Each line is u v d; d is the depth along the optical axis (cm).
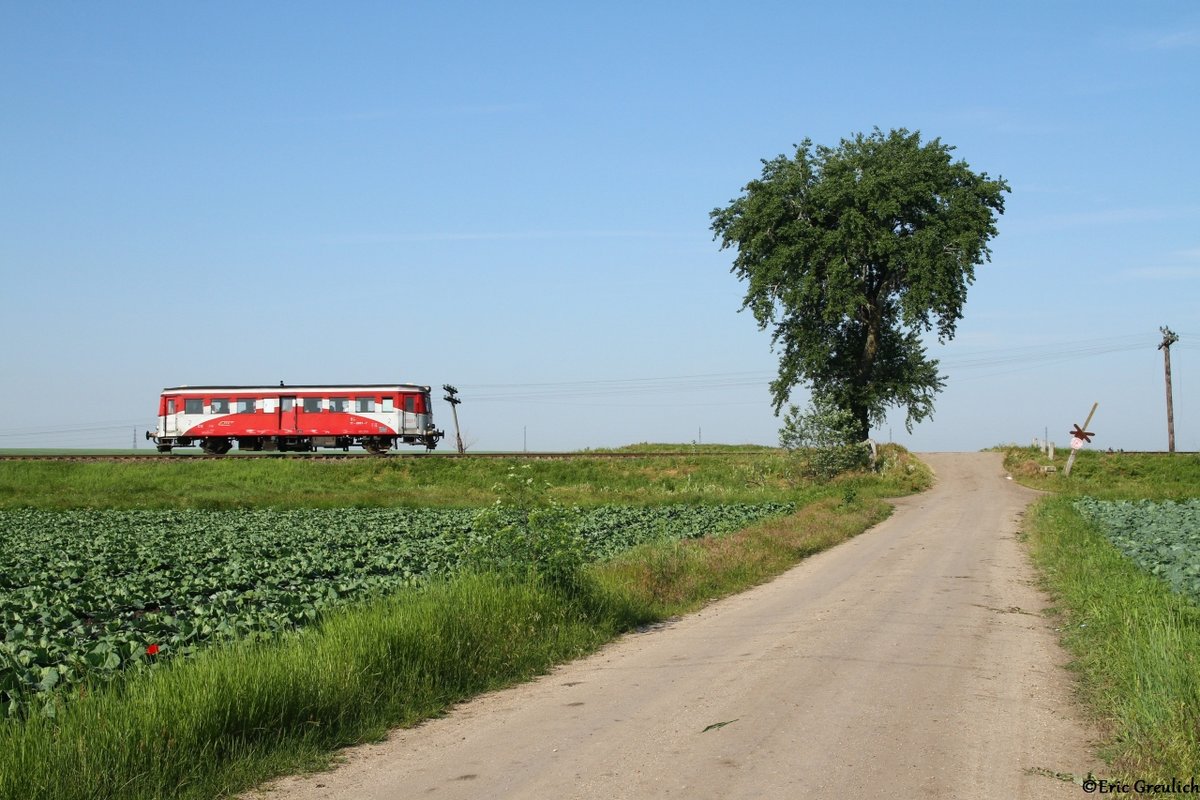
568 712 947
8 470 4872
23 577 1916
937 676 1073
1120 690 944
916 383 5788
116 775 705
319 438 5716
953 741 820
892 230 5634
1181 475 5478
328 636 1056
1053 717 905
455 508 4094
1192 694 816
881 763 758
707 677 1080
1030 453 6131
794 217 5769
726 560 2055
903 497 4572
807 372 5831
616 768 756
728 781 717
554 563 1422
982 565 2172
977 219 5519
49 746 711
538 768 764
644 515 3400
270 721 844
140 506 4125
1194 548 2078
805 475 4962
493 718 939
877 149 5800
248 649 992
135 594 1636
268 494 4531
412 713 941
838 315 5569
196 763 758
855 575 2022
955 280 5444
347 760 812
